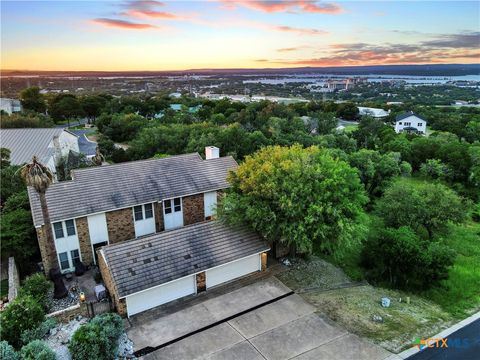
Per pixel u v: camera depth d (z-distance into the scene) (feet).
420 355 49.03
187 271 59.47
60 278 60.49
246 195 67.62
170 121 219.61
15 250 69.51
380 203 96.68
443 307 64.75
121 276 55.47
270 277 67.87
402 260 69.72
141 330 52.85
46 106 323.57
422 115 306.35
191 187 82.23
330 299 61.82
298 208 62.54
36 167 55.21
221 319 55.57
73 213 67.97
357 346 49.96
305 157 68.80
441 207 89.56
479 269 78.95
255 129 183.83
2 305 58.75
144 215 77.10
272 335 52.01
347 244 65.21
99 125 237.86
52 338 49.70
